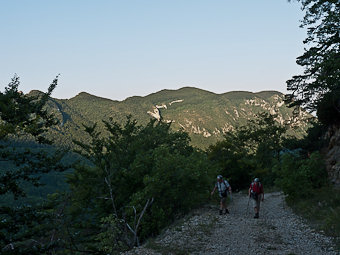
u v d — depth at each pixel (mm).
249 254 7094
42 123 10688
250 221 10766
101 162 16594
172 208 15195
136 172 17328
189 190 15008
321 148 24969
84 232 15914
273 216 12703
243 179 31953
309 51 16219
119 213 16484
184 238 8711
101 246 11320
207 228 9820
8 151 9828
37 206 11023
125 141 19938
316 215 10844
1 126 8812
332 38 14633
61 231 11609
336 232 8406
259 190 11930
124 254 7762
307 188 14445
